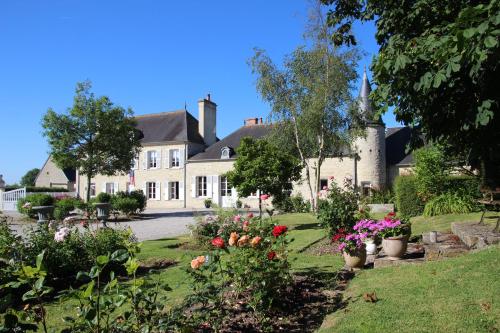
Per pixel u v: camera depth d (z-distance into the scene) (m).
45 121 20.61
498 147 5.32
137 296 3.11
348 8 6.28
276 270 4.43
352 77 18.56
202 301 3.74
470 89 4.97
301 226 13.71
